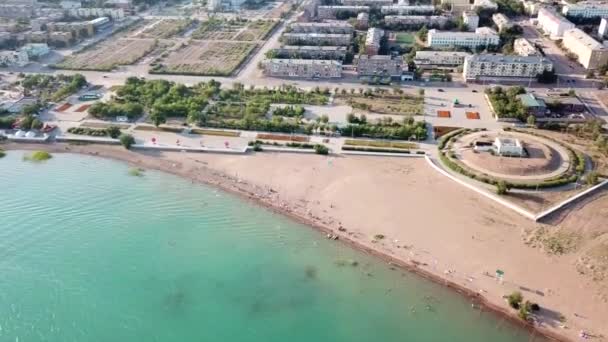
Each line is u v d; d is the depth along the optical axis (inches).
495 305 7760.8
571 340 7135.8
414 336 7416.3
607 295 7780.5
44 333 7598.4
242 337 7504.9
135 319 7819.9
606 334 7185.0
